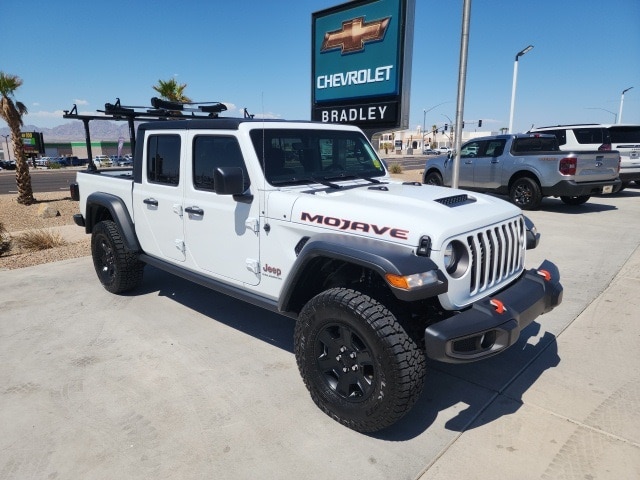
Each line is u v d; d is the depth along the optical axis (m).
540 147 11.11
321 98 8.56
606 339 4.08
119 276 5.10
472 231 2.84
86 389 3.38
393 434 2.85
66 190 23.08
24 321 4.62
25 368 3.69
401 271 2.47
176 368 3.66
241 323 4.54
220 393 3.30
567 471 2.51
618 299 4.97
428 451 2.69
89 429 2.92
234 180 3.20
